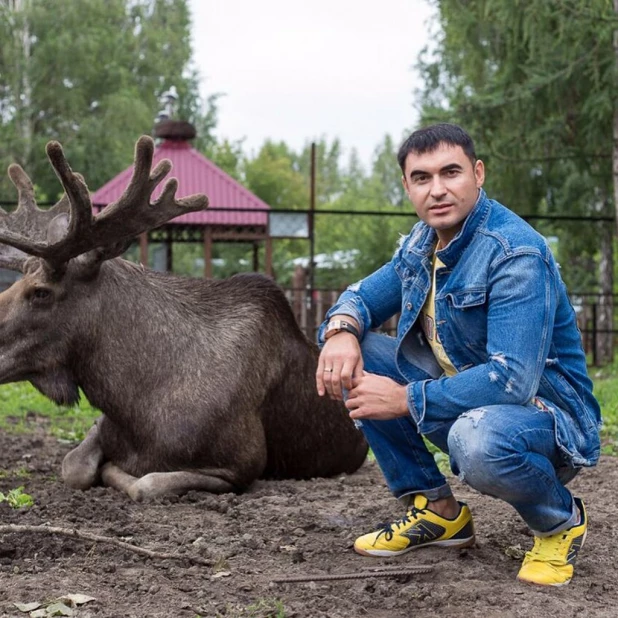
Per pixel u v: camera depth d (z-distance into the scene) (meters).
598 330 14.84
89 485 5.70
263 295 6.03
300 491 5.67
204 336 5.71
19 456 6.89
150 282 5.73
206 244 15.73
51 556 3.93
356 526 4.62
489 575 3.75
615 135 14.20
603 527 4.63
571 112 14.86
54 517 4.67
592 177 15.77
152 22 43.66
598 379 13.05
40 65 34.12
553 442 3.55
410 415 3.62
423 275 3.80
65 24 35.00
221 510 4.98
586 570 3.88
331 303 14.34
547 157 15.48
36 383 5.56
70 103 34.25
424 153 3.59
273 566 3.90
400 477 4.08
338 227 26.34
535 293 3.44
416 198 3.63
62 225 5.47
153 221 5.30
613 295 15.04
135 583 3.57
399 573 3.73
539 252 3.48
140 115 34.94
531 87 14.30
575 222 16.77
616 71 13.46
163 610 3.31
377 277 4.07
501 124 15.43
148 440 5.55
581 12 13.21
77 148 33.41
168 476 5.38
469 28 15.99
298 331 6.17
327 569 3.87
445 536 4.07
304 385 6.08
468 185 3.59
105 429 5.75
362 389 3.62
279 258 29.62
